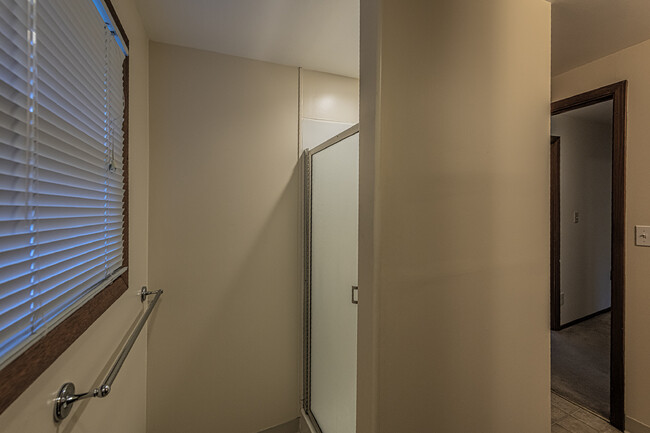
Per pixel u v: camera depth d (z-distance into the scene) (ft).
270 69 5.91
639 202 5.24
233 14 4.48
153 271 5.14
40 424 1.85
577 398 6.45
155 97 5.13
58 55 2.09
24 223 1.71
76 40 2.36
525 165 3.61
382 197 2.87
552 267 9.80
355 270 4.36
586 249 10.71
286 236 6.06
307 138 6.19
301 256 6.14
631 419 5.30
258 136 5.83
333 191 4.99
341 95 6.47
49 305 1.98
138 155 4.45
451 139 3.18
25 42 1.71
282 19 4.61
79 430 2.45
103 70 2.95
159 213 5.17
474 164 3.31
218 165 5.55
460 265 3.25
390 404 2.91
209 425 5.50
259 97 5.83
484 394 3.37
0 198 1.53
